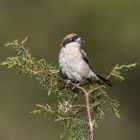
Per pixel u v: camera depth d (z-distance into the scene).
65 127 6.70
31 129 23.97
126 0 28.81
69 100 7.00
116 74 7.12
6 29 28.91
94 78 8.00
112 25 29.03
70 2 29.45
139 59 28.75
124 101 27.09
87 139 6.56
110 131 24.45
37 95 24.89
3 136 24.14
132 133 26.50
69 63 9.09
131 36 28.81
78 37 9.27
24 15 29.41
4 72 25.20
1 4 29.53
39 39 28.66
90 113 6.62
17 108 24.89
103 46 29.00
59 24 29.38
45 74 7.02
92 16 29.23
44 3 29.78
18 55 7.02
